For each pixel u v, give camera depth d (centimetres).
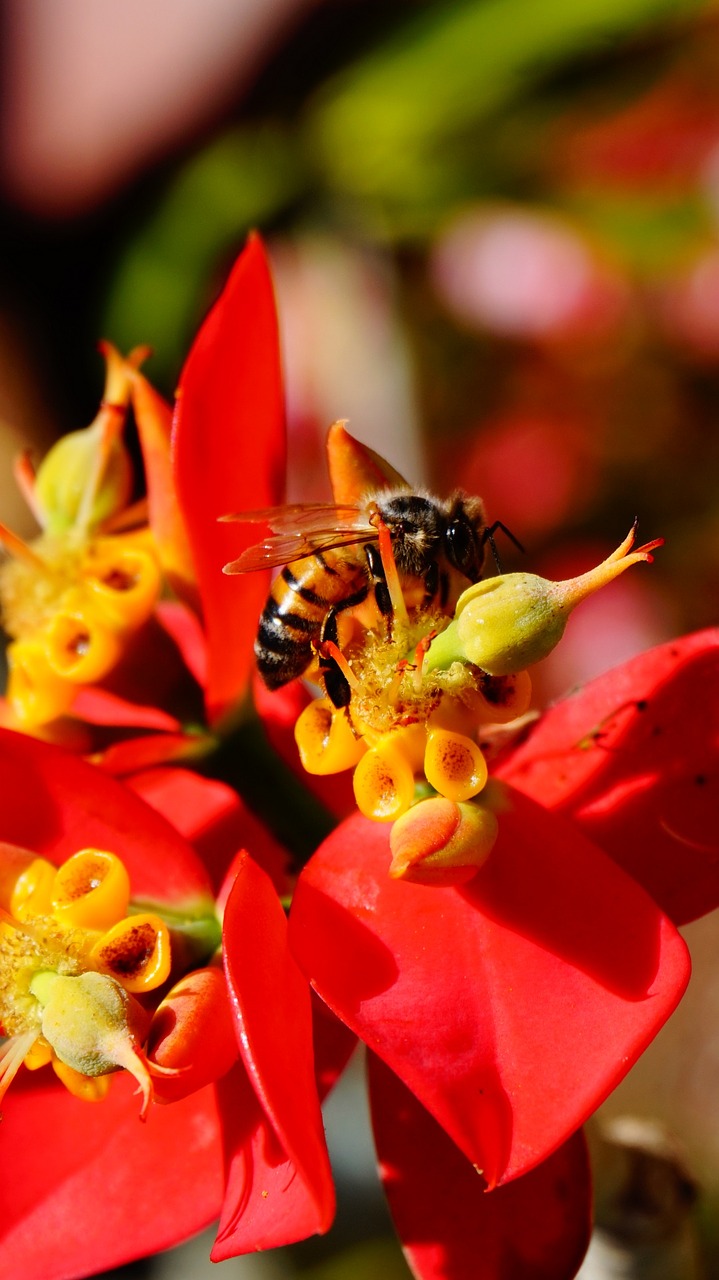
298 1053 21
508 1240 22
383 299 41
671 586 43
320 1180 20
